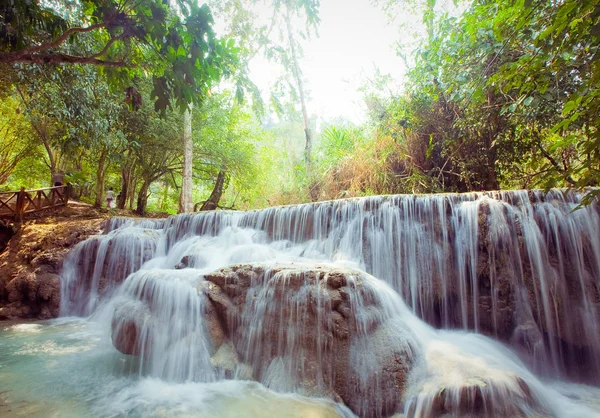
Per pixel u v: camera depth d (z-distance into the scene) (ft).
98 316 22.75
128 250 25.40
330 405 10.49
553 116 17.31
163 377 13.05
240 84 13.44
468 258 15.79
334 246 19.80
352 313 11.85
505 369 11.02
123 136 40.93
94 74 30.22
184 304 14.15
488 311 14.83
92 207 45.37
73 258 25.72
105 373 13.55
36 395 11.56
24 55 9.45
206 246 23.02
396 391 10.46
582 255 14.16
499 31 13.07
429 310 16.25
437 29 24.26
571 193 15.11
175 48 10.39
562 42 8.61
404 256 17.29
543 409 10.28
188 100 11.44
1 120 49.80
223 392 11.47
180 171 61.16
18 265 25.93
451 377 10.27
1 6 9.67
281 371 11.82
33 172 63.87
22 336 18.95
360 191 29.63
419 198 17.72
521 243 14.73
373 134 31.91
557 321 13.88
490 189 23.82
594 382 13.14
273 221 23.76
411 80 28.02
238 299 13.92
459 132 23.72
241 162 52.85
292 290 12.71
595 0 6.42
